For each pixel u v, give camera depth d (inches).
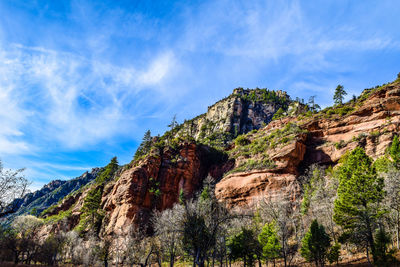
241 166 3604.8
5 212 1214.3
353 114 3378.4
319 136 3501.5
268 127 4717.0
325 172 2810.0
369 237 1294.3
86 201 3511.3
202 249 1246.9
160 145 4138.8
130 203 3100.4
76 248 2399.1
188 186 3705.7
